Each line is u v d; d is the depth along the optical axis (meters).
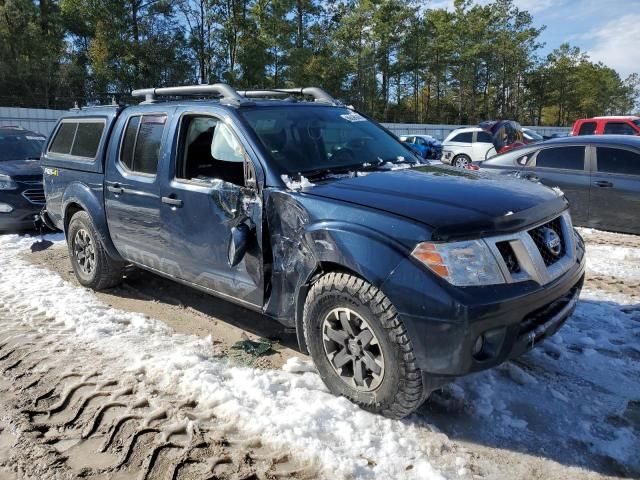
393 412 3.02
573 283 3.27
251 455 2.81
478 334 2.71
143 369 3.70
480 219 2.88
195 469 2.71
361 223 3.01
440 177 3.66
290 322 3.57
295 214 3.34
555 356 3.95
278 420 3.06
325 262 3.17
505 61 63.34
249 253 3.64
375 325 2.95
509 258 2.92
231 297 3.94
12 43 34.03
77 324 4.55
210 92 4.44
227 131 3.92
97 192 5.14
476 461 2.81
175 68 37.94
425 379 2.86
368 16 49.19
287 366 3.75
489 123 20.06
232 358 3.96
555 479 2.68
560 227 3.40
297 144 3.92
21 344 4.19
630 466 2.77
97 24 36.41
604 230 7.84
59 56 37.53
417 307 2.76
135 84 37.03
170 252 4.35
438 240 2.76
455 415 3.21
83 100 34.31
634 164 7.55
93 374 3.67
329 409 3.17
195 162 4.18
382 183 3.47
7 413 3.27
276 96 5.41
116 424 3.10
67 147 5.77
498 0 62.25
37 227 8.30
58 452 2.91
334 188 3.39
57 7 38.97
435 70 59.31
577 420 3.16
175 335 4.40
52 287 5.64
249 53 40.00
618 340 4.20
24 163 9.01
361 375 3.13
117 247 5.09
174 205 4.18
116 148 4.92
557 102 71.62
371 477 2.64
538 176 8.34
